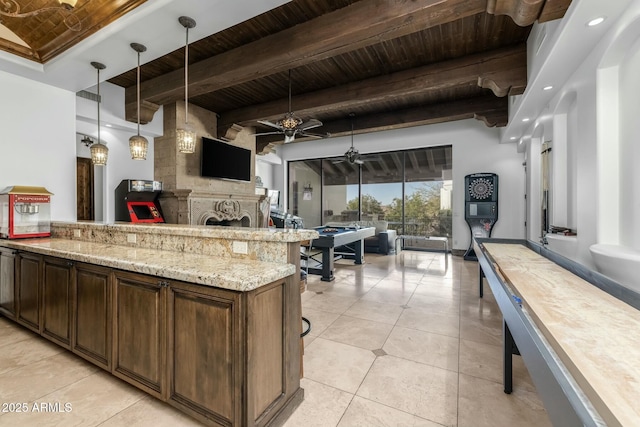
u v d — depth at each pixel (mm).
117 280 1933
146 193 5277
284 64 3514
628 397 696
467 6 2457
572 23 2207
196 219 5645
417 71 4293
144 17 2410
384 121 6586
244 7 2293
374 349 2527
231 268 1664
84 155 6605
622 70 2340
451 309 3486
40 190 3309
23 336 2695
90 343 2111
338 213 9203
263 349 1552
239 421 1446
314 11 2990
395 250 7367
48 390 1936
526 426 1650
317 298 3914
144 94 4703
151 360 1768
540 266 2150
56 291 2363
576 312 1228
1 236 3100
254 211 7227
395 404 1836
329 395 1925
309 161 9789
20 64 3115
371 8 2760
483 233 6660
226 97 5555
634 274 1938
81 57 2986
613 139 2422
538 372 978
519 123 4938
